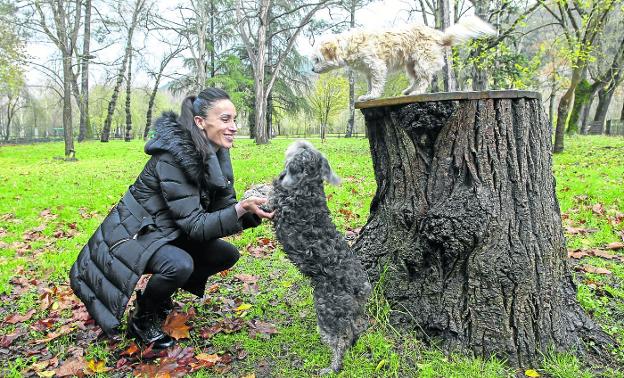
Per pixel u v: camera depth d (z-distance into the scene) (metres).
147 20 27.39
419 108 2.90
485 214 2.78
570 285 3.18
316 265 2.66
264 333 3.19
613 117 45.91
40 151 24.17
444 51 4.16
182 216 2.87
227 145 3.07
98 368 2.88
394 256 3.20
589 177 8.74
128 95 32.59
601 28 13.19
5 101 47.88
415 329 3.03
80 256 3.11
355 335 2.75
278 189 2.79
